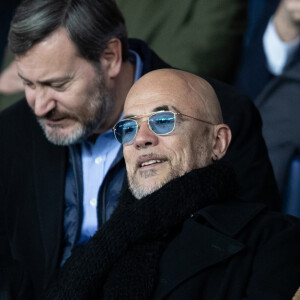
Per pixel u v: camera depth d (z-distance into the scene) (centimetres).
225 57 1309
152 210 786
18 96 1437
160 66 1012
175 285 742
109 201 954
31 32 849
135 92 828
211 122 829
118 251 779
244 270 738
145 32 1341
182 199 788
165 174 802
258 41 1420
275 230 771
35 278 1002
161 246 784
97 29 891
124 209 805
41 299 856
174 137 798
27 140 1032
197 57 1302
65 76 873
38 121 940
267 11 1430
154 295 752
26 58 865
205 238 764
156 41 1338
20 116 1055
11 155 1040
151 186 802
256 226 776
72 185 988
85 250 803
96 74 903
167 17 1334
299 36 1391
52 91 884
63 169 988
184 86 823
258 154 975
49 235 983
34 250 1003
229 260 750
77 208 975
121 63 938
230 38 1303
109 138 974
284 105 1275
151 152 798
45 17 852
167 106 805
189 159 807
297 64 1293
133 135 811
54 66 865
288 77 1282
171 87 817
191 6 1317
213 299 728
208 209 790
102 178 973
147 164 806
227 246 749
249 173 955
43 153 1007
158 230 783
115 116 965
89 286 780
